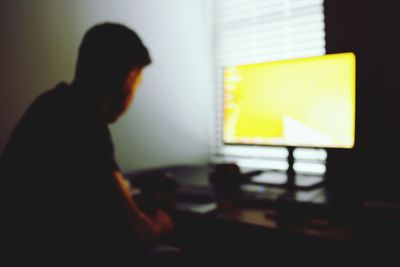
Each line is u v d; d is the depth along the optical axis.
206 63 2.36
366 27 1.57
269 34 2.07
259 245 1.26
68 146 0.91
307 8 1.90
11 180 0.88
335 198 1.22
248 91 1.60
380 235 0.93
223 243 1.34
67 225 0.88
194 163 2.30
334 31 1.66
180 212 1.21
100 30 1.01
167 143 2.11
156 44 2.01
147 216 1.15
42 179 0.88
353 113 1.30
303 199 1.20
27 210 0.87
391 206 1.08
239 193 1.37
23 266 0.86
